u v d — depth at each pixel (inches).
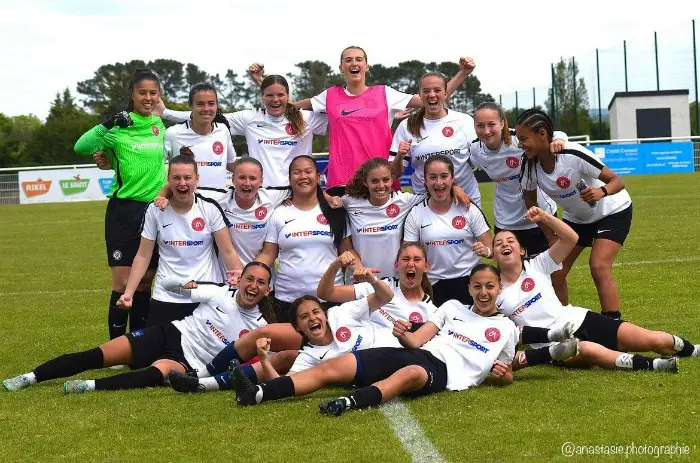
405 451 183.0
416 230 298.5
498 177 323.3
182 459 185.5
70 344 329.1
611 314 296.7
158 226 291.0
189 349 266.2
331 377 229.9
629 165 1362.0
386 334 250.5
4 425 216.1
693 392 217.5
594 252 300.5
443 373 234.4
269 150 337.1
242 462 181.5
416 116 331.3
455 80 348.8
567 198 297.7
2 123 2332.7
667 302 350.9
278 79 331.0
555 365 259.0
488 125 307.6
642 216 723.4
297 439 194.5
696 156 1401.3
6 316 396.5
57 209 1195.3
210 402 231.8
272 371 236.8
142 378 253.6
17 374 281.0
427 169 290.4
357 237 300.7
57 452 194.1
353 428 200.8
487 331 241.6
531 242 331.0
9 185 1391.5
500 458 176.7
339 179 337.1
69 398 242.4
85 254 652.7
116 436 203.8
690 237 569.6
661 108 1868.8
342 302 269.9
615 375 240.7
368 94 339.3
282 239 291.6
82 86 2763.3
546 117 288.5
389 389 219.9
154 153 322.0
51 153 2062.0
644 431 189.0
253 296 262.5
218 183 331.6
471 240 298.4
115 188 318.0
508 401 219.5
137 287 316.2
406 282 262.5
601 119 1755.7
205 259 294.0
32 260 625.9
